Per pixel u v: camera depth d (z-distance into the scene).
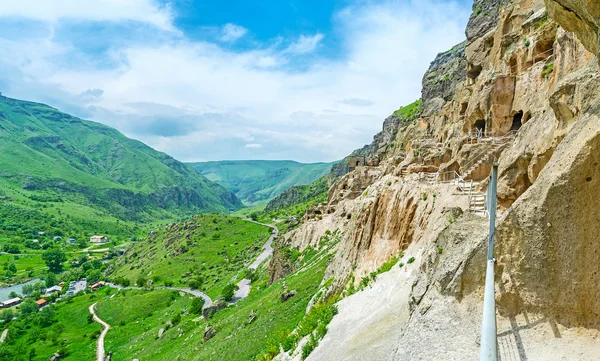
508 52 51.81
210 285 154.25
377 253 41.06
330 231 93.25
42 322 139.88
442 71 135.38
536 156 20.75
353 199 97.44
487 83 48.47
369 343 21.84
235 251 195.88
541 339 12.84
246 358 48.81
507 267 14.37
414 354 15.48
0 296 193.25
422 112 124.38
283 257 103.69
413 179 43.34
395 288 27.12
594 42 14.45
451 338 15.06
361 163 133.88
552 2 14.72
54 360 103.44
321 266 70.00
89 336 119.44
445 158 52.47
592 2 12.57
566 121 17.66
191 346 76.81
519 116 44.88
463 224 18.67
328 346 26.25
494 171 14.41
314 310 38.38
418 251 29.52
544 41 44.38
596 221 12.19
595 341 11.88
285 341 36.16
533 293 13.59
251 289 120.81
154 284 171.50
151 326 121.25
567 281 12.79
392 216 40.56
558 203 12.94
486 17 80.25
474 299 15.76
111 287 181.50
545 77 39.41
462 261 16.55
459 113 63.97
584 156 12.37
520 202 14.13
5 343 121.75
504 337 13.61
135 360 89.88
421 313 17.22
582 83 15.30
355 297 31.83
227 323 76.38
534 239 13.54
